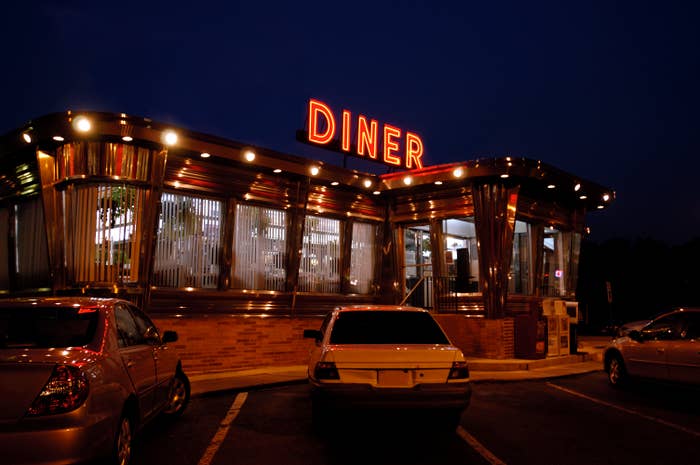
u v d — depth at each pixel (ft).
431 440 23.99
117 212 39.37
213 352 43.06
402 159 61.21
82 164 38.60
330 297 51.93
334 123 55.77
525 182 52.01
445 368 22.82
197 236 43.62
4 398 15.53
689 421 28.35
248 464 20.65
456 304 53.01
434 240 54.75
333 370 22.63
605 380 42.75
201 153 42.01
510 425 26.84
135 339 22.40
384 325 25.61
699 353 33.19
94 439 16.19
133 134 38.37
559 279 61.93
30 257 43.27
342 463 20.76
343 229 54.19
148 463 20.71
